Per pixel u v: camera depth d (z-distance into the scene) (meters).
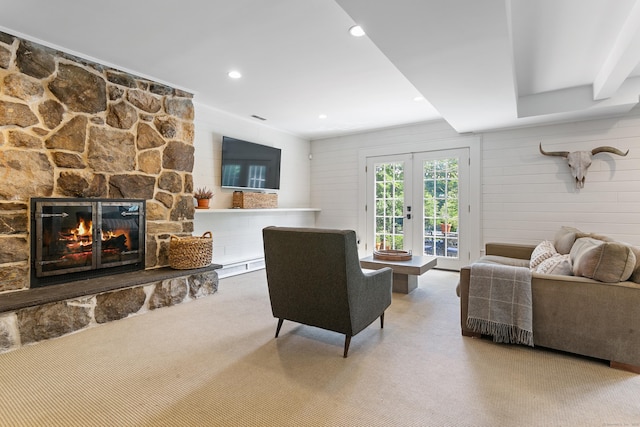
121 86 3.29
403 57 2.49
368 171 5.97
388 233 5.79
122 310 2.99
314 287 2.33
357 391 1.86
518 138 4.66
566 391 1.87
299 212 6.32
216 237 4.73
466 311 2.63
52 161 2.84
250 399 1.78
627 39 2.44
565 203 4.36
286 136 6.03
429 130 5.36
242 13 2.34
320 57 3.04
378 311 2.61
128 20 2.44
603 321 2.16
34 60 2.73
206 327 2.82
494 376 2.03
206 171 4.59
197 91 3.92
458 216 5.12
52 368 2.10
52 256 2.84
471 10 1.90
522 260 3.65
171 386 1.91
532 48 2.85
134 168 3.39
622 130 4.03
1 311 2.28
